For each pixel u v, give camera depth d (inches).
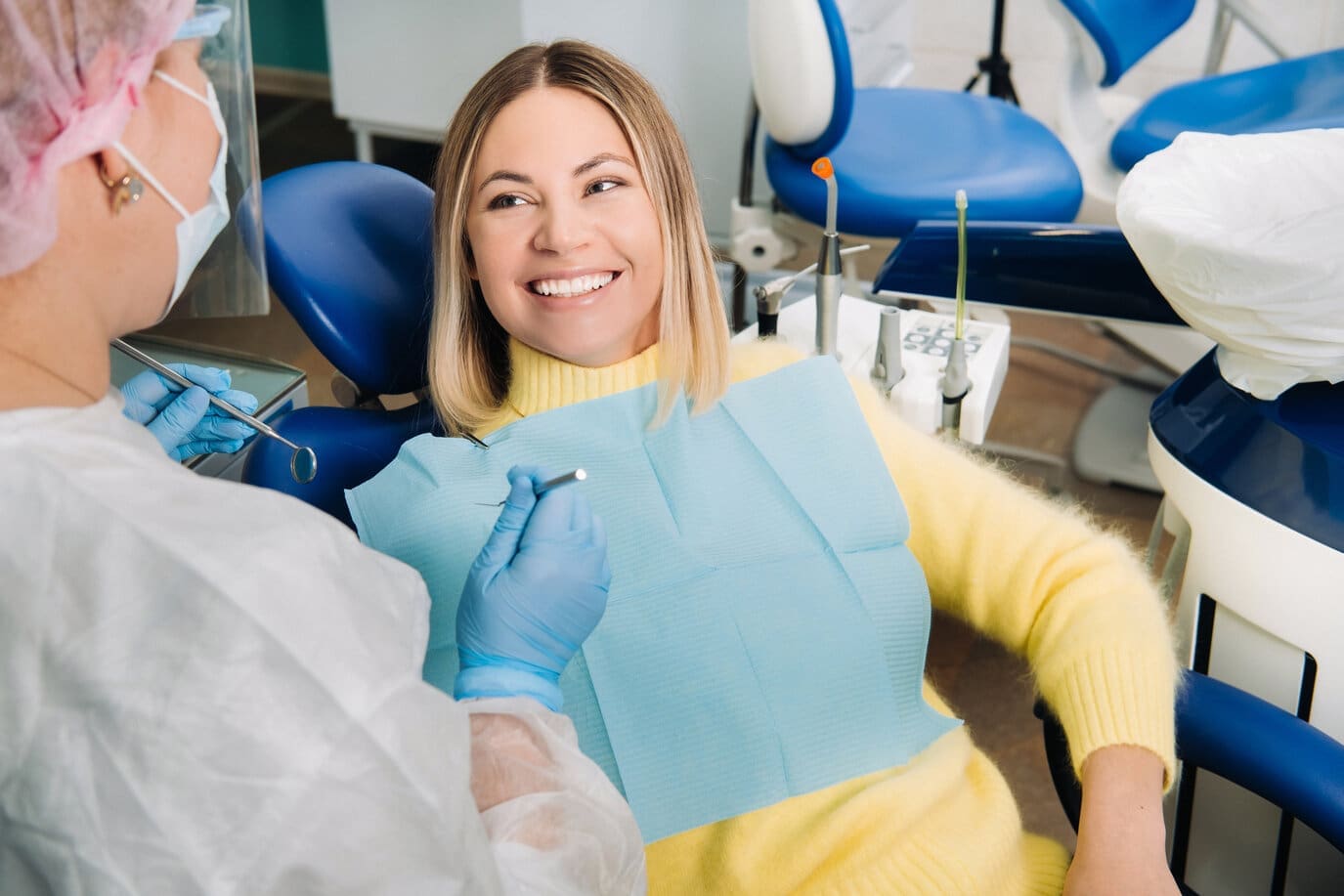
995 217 82.9
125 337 62.4
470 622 34.7
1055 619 45.5
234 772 22.9
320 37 157.2
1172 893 38.7
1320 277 44.3
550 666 34.8
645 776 42.6
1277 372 48.3
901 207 82.4
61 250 24.2
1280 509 46.6
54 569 23.3
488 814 29.0
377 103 123.5
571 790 29.9
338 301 54.1
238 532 24.2
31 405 24.2
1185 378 53.5
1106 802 40.6
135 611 23.1
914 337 62.2
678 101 111.2
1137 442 91.7
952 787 43.6
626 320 47.7
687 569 45.0
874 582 45.9
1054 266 60.9
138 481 24.4
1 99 22.2
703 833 42.5
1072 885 39.7
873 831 41.1
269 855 23.0
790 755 43.1
